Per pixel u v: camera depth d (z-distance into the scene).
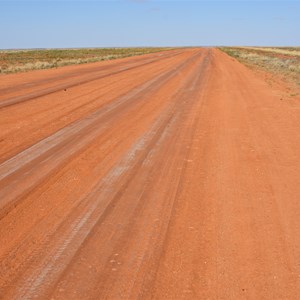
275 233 5.54
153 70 32.22
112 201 6.60
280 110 14.71
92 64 41.41
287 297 4.14
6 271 4.62
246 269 4.67
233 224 5.82
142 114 13.77
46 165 8.34
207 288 4.30
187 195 6.88
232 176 7.81
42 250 5.08
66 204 6.48
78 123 12.24
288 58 63.44
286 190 7.11
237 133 11.20
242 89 20.66
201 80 24.53
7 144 9.83
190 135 10.96
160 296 4.16
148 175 7.83
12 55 75.62
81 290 4.26
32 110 14.19
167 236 5.45
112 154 9.16
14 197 6.76
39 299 4.11
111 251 5.05
